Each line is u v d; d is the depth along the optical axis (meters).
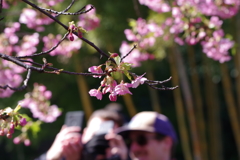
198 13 4.58
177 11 4.64
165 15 5.51
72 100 11.12
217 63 10.73
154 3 5.20
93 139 3.85
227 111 14.55
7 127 2.26
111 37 8.06
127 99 10.53
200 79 13.47
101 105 11.99
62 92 11.09
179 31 4.73
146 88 12.48
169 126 4.09
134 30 5.25
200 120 11.22
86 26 5.34
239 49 8.48
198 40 4.57
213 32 4.64
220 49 4.63
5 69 4.88
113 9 7.72
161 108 13.58
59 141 3.79
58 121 11.02
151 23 5.23
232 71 12.68
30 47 5.02
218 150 12.48
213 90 11.59
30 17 4.94
